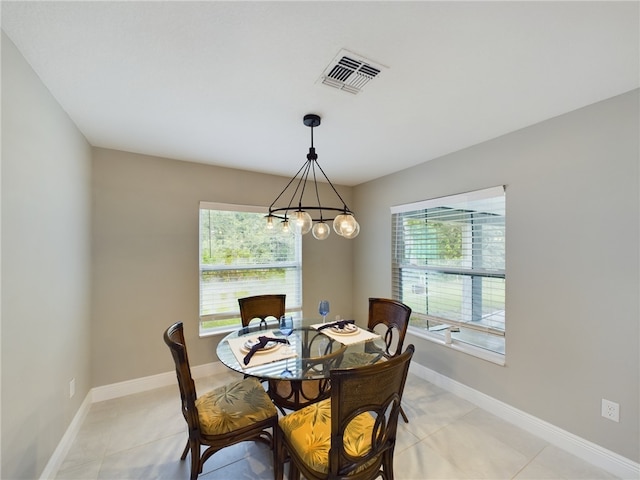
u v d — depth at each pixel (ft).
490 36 4.14
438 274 9.68
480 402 8.02
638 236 5.46
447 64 4.79
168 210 9.50
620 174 5.68
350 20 3.85
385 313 8.26
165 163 9.48
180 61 4.72
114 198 8.66
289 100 5.95
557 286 6.57
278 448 5.37
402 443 6.51
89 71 4.96
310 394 8.40
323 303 7.74
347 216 6.48
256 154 9.20
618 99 5.72
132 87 5.46
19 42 4.23
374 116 6.64
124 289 8.77
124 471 5.69
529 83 5.33
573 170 6.33
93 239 8.30
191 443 5.01
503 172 7.65
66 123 6.38
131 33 4.08
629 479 5.47
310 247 12.42
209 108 6.27
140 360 8.98
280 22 3.89
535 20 3.83
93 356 8.29
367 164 10.27
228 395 5.98
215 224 10.46
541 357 6.82
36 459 4.98
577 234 6.26
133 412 7.77
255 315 9.03
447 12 3.71
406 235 10.94
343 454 4.02
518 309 7.27
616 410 5.67
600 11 3.67
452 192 9.02
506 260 7.53
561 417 6.44
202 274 10.19
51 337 5.58
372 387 3.95
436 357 9.38
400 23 3.91
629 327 5.55
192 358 9.82
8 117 4.17
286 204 11.89
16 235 4.40
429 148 8.67
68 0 3.51
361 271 13.00
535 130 6.99
